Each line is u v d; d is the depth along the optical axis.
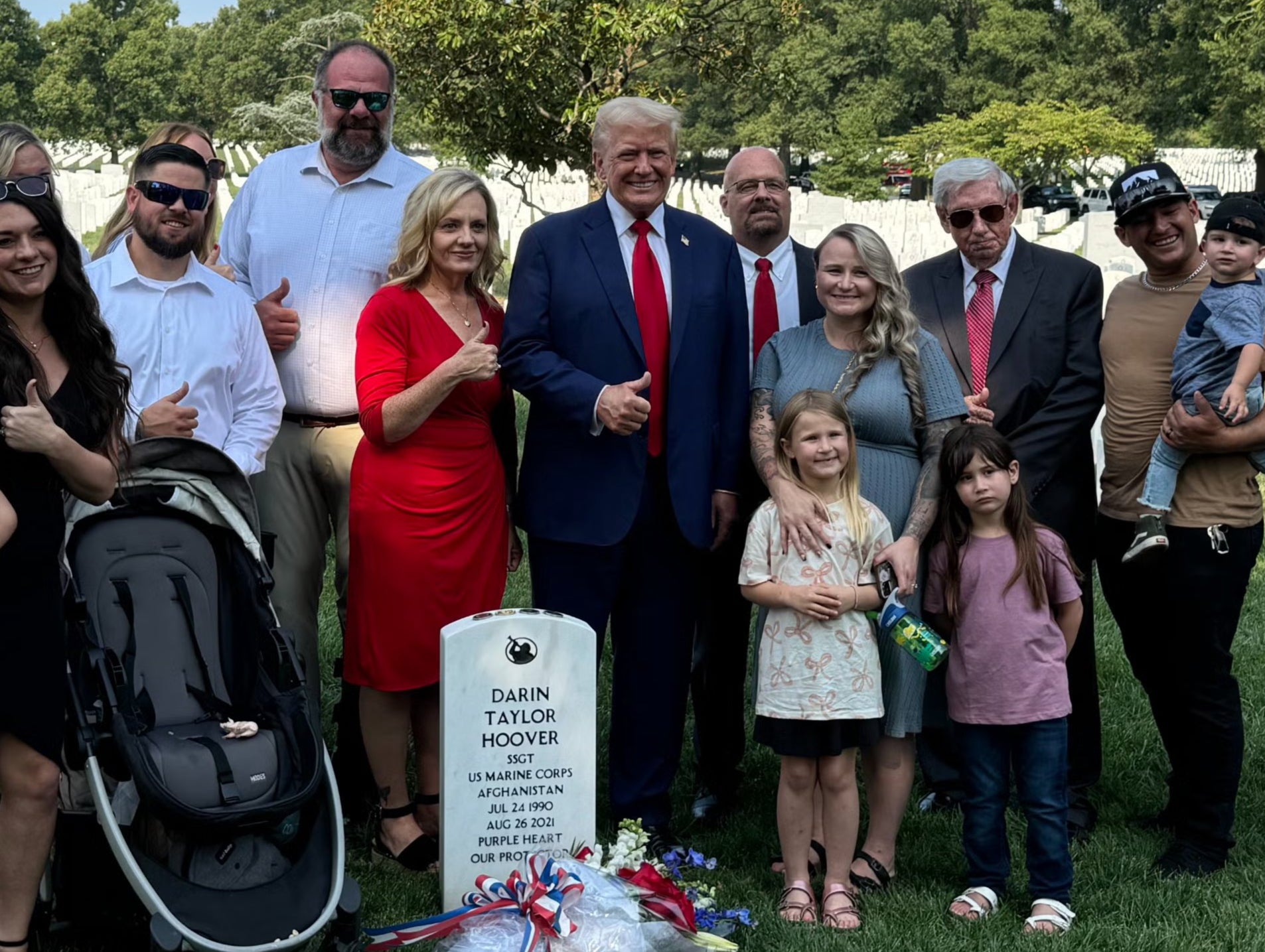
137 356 4.37
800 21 18.69
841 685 4.25
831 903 4.31
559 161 18.62
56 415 3.56
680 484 4.62
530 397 4.59
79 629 3.76
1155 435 4.83
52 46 85.69
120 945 3.96
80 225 25.61
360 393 4.53
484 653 4.19
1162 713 5.02
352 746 5.09
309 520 5.10
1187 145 68.19
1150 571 4.77
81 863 3.85
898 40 65.38
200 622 4.02
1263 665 6.79
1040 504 4.90
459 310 4.66
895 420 4.51
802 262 5.34
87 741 3.57
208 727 3.83
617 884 4.02
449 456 4.53
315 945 3.94
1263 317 4.50
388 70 5.02
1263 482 10.15
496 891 4.02
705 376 4.66
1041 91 59.69
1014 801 5.31
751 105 67.06
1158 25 57.66
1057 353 4.92
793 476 4.42
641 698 4.79
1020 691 4.29
